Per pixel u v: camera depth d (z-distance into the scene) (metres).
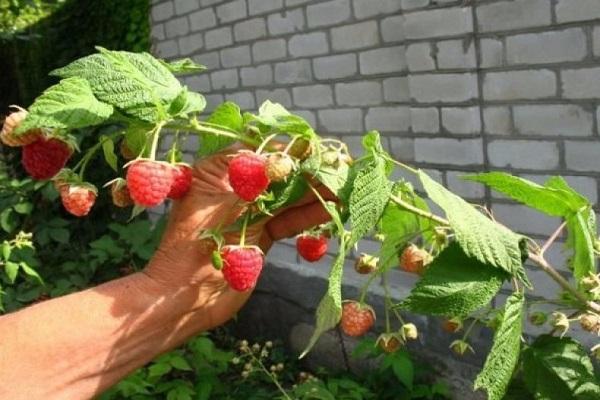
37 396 0.41
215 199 0.40
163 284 0.42
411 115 1.24
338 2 1.36
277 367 1.31
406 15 1.19
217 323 0.44
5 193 1.65
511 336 0.36
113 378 0.42
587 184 1.04
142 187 0.34
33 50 2.34
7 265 1.12
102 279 1.71
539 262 0.42
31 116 0.32
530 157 1.09
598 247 0.45
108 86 0.34
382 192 0.35
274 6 1.50
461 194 1.19
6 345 0.41
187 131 0.38
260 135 0.38
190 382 1.38
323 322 0.37
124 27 1.96
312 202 0.42
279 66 1.53
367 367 1.43
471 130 1.15
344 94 1.40
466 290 0.36
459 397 1.25
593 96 1.00
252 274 0.38
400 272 1.33
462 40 1.12
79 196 0.39
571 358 0.42
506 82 1.09
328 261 1.49
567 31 1.01
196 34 1.74
